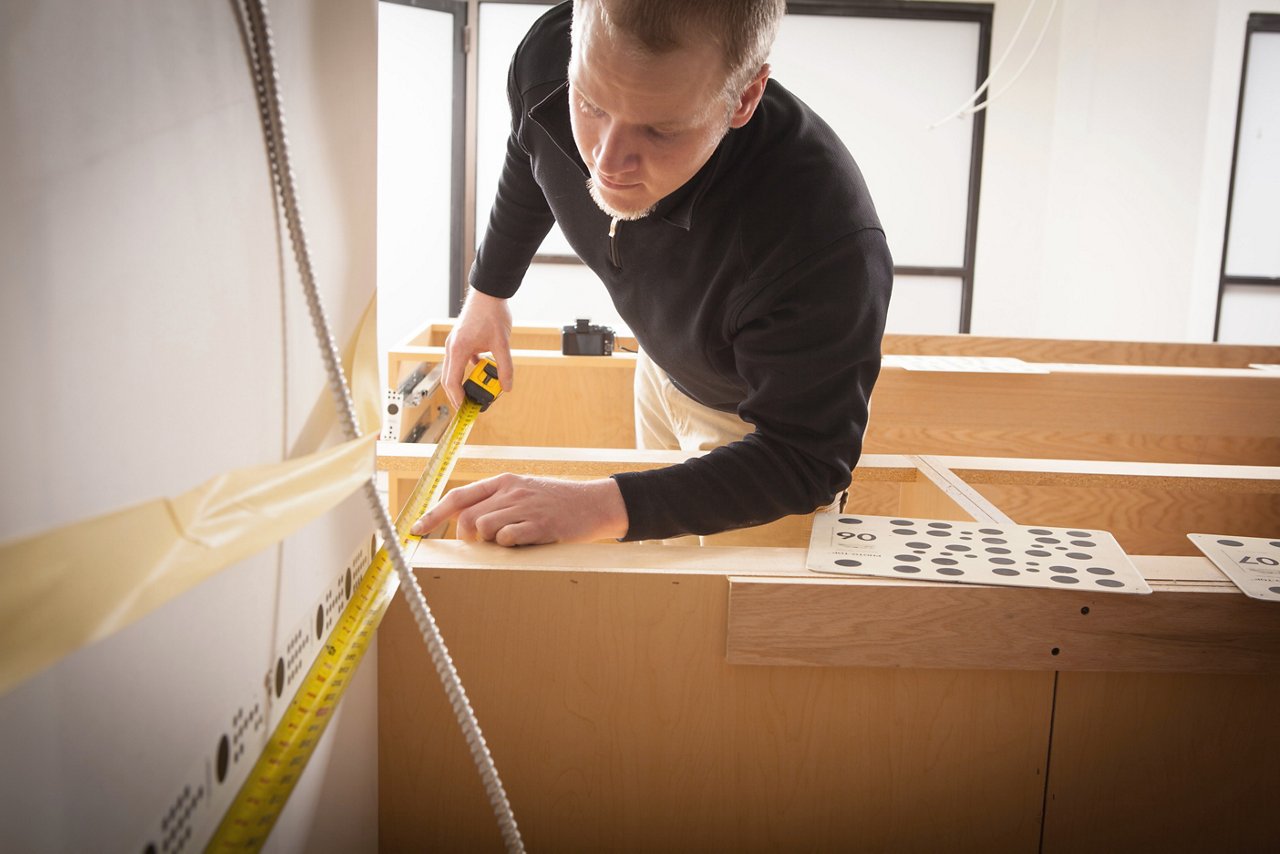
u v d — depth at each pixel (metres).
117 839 0.51
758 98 1.06
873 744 1.11
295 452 0.75
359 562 1.00
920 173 5.71
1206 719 1.11
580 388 3.01
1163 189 5.48
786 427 1.18
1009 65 5.56
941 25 5.53
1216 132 5.35
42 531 0.38
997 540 1.16
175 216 0.53
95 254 0.45
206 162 0.57
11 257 0.39
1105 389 2.33
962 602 1.04
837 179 1.18
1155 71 5.38
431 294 5.43
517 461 1.39
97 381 0.46
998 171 5.68
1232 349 3.00
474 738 0.71
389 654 1.07
